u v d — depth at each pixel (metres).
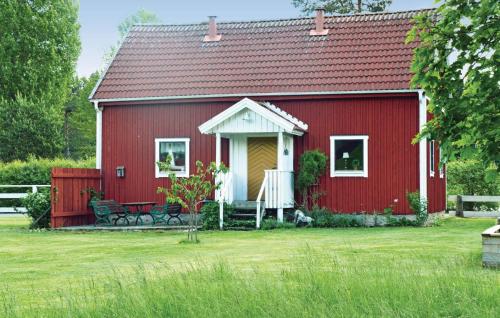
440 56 8.94
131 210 28.47
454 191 34.12
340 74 26.89
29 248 19.30
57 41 62.41
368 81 26.23
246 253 16.88
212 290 9.72
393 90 25.59
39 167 36.59
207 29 31.33
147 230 25.05
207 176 27.94
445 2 8.92
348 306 8.95
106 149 28.92
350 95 26.23
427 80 8.88
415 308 8.80
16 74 59.09
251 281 10.38
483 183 33.50
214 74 28.53
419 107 25.61
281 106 27.14
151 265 14.88
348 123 26.38
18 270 14.83
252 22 31.09
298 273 11.22
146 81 28.91
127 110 28.81
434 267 11.90
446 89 8.79
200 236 22.28
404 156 25.73
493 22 8.59
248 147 27.38
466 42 8.78
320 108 26.70
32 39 59.69
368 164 26.08
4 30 59.25
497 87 8.41
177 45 30.64
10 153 53.25
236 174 27.44
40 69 60.50
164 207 26.27
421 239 19.73
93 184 28.31
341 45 28.41
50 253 17.98
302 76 27.30
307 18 30.66
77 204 27.16
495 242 13.20
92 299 10.24
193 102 28.05
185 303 9.16
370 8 50.09
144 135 28.59
